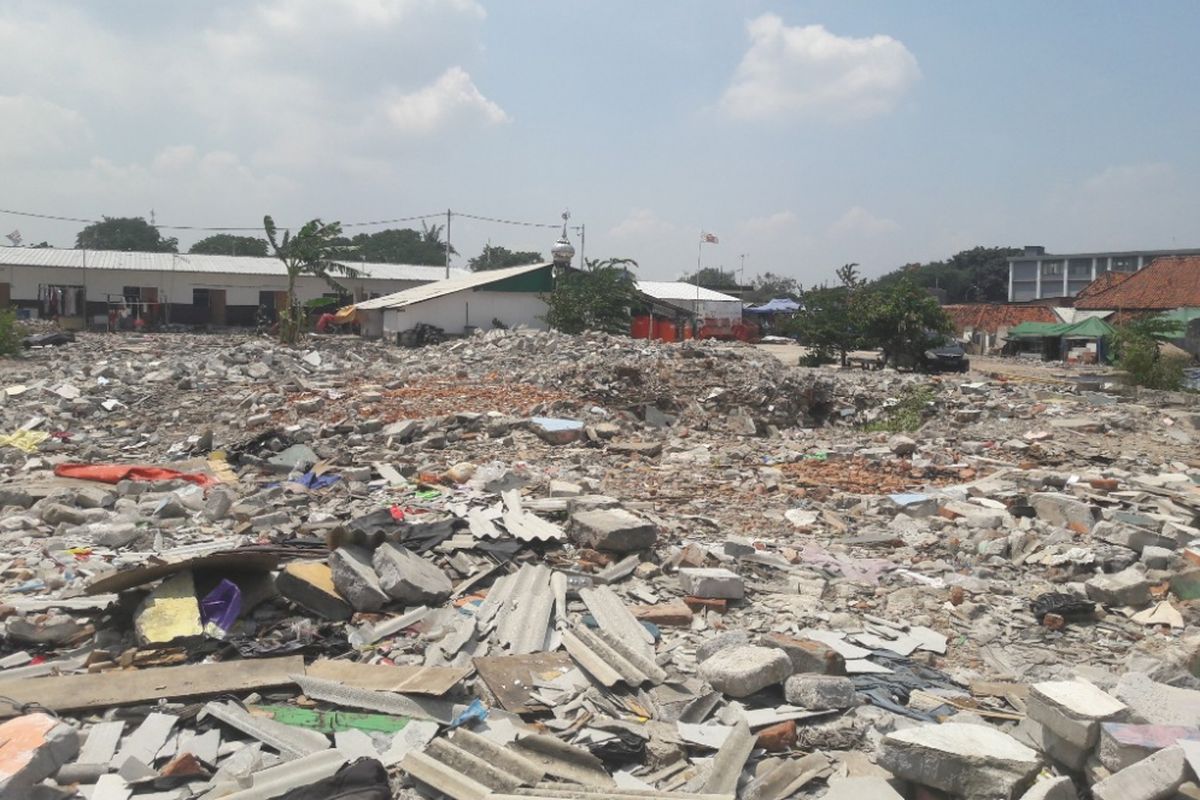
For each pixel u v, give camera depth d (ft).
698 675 19.49
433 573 24.14
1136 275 175.32
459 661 19.76
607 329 122.21
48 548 26.94
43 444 47.55
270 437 47.52
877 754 15.97
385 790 14.01
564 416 55.57
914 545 31.30
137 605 21.02
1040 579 27.89
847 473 44.27
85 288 166.50
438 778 14.76
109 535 27.99
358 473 37.70
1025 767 13.94
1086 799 14.88
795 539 31.37
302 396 62.03
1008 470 44.11
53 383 65.57
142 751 15.40
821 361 118.52
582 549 27.68
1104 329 142.82
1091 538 30.94
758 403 64.08
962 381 84.84
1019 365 130.72
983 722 17.62
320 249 120.67
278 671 18.31
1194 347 133.08
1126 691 16.94
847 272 125.29
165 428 53.67
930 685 19.77
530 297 136.98
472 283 137.59
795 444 53.26
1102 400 73.51
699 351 75.82
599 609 22.86
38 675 18.39
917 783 14.80
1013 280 289.74
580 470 41.81
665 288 188.55
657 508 34.81
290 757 15.57
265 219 119.55
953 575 27.81
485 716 17.16
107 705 16.76
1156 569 27.91
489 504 32.12
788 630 22.75
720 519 33.91
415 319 129.29
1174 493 39.58
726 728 17.21
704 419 61.05
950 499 36.78
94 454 44.75
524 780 14.97
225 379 71.00
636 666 19.45
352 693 17.44
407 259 310.86
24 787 13.84
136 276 171.32
